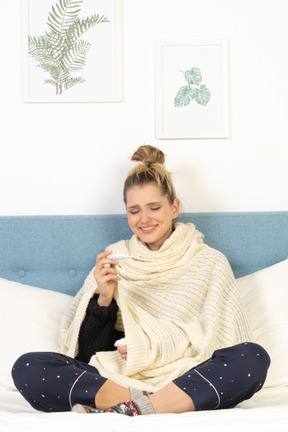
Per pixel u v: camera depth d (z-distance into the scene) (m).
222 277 1.74
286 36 2.17
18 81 2.17
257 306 1.81
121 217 2.09
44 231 2.08
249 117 2.17
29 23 2.15
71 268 2.09
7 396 1.50
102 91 2.16
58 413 1.11
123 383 1.45
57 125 2.16
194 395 1.21
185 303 1.69
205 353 1.50
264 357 1.29
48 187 2.16
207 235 2.09
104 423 1.04
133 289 1.79
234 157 2.17
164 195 1.82
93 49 2.16
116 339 1.72
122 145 2.16
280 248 2.09
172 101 2.16
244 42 2.17
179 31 2.17
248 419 1.07
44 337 1.71
